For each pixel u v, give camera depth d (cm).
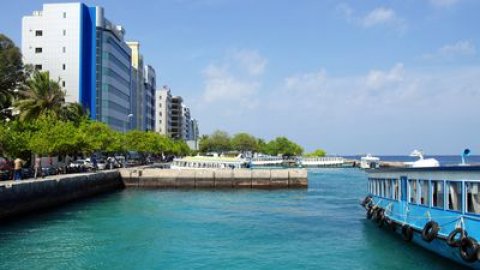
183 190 7669
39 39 11869
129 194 6938
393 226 3300
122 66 14388
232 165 9625
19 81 8406
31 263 2786
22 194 4188
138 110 17575
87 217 4475
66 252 3052
